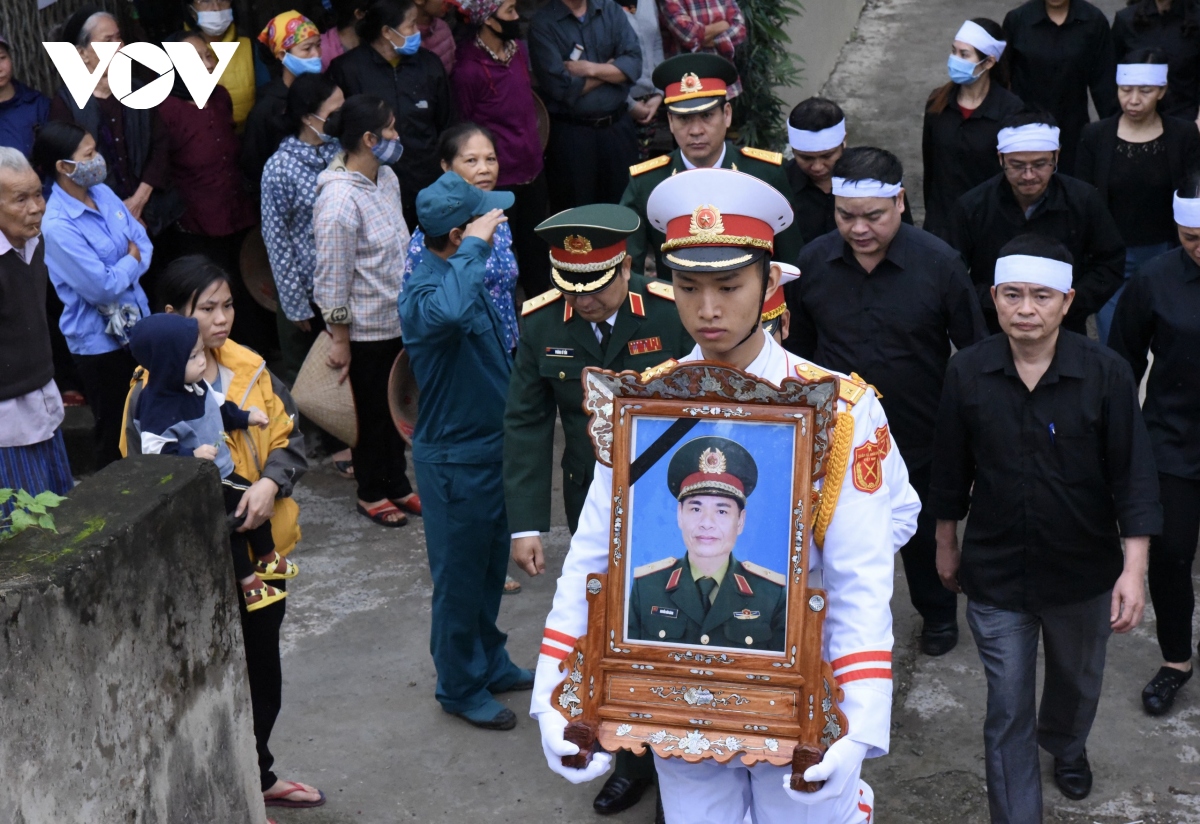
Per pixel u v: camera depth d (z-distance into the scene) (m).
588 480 4.11
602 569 2.67
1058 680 3.99
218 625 3.58
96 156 5.63
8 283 4.93
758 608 2.46
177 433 3.64
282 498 3.94
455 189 4.29
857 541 2.54
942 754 4.46
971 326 4.60
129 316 5.84
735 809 2.83
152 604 3.24
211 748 3.56
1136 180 6.08
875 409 2.62
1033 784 3.85
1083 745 4.17
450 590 4.50
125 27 7.57
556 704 2.55
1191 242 4.25
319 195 5.88
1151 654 4.98
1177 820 4.09
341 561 5.93
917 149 10.57
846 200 4.47
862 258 4.62
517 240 7.63
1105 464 3.74
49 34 6.88
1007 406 3.74
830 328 4.71
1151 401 4.49
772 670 2.46
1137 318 4.44
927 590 4.94
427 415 4.40
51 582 2.85
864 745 2.44
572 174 7.70
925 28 13.27
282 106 6.74
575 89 7.51
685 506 2.49
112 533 3.10
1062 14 7.54
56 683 2.86
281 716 4.80
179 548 3.38
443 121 6.96
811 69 11.32
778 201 2.49
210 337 3.78
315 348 6.03
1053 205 5.23
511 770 4.47
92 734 2.99
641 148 8.72
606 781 4.31
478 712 4.68
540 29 7.48
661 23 8.27
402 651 5.21
